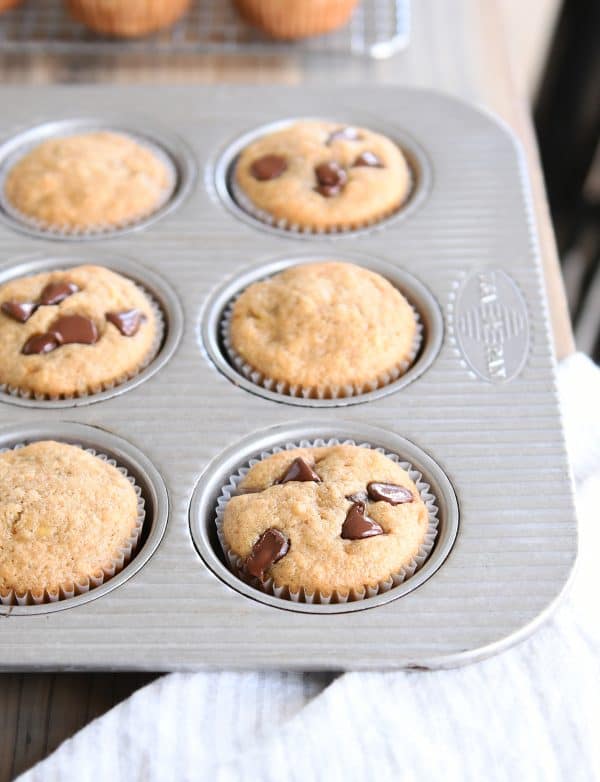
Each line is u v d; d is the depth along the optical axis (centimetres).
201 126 61
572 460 51
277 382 53
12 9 68
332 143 60
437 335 54
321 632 46
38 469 49
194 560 48
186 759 44
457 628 46
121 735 44
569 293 89
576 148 91
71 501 48
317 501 49
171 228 57
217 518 49
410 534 48
